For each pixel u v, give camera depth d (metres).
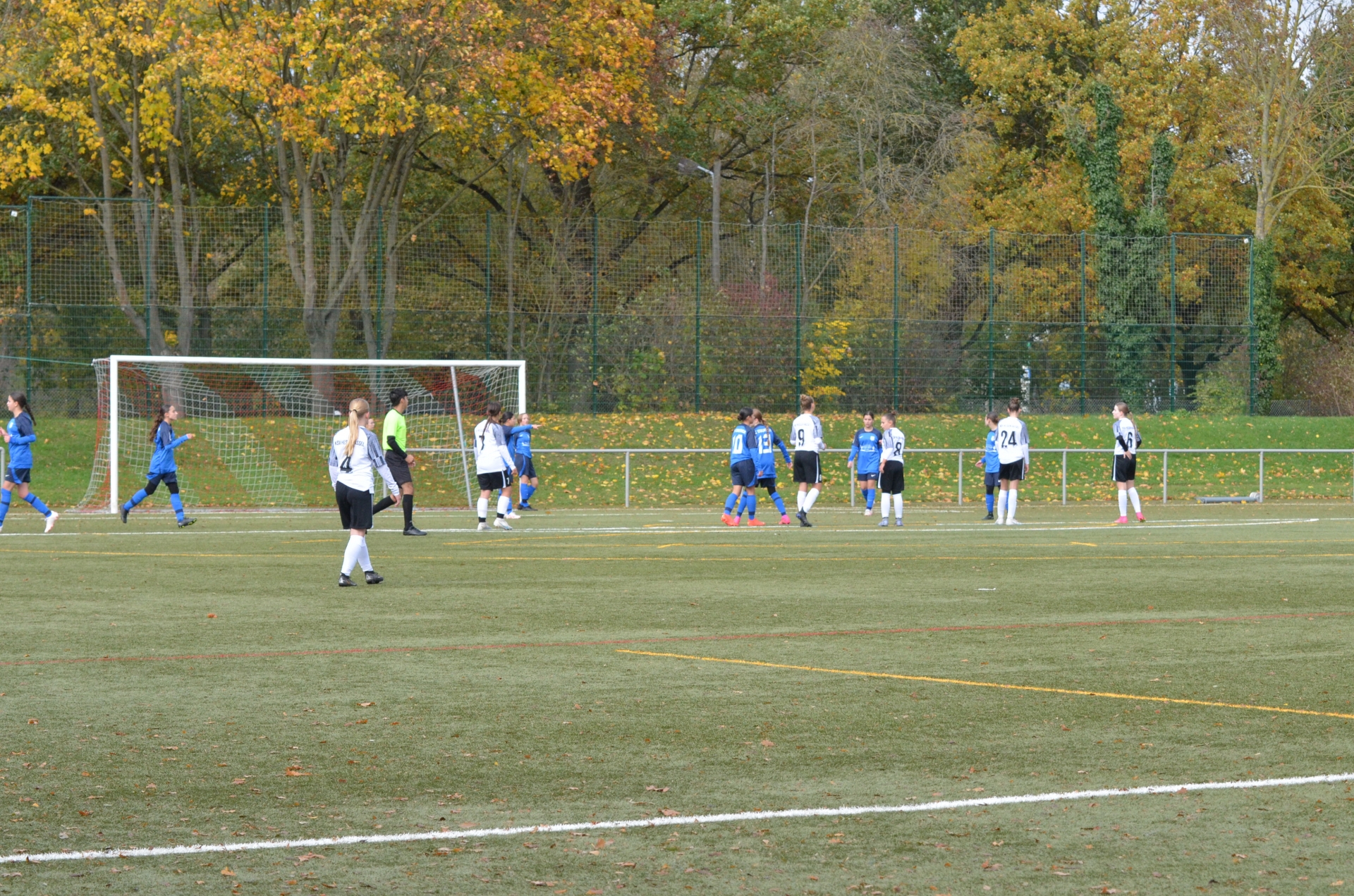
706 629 15.33
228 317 49.56
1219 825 7.77
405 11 47.88
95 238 48.50
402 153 53.25
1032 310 54.75
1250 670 12.80
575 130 51.66
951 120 71.12
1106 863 7.10
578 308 51.44
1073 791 8.48
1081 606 17.30
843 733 10.11
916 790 8.55
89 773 8.95
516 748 9.66
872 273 53.53
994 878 6.88
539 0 51.62
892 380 53.44
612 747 9.70
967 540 27.61
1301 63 68.62
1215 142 72.19
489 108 53.97
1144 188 70.38
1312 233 75.38
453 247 51.12
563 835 7.60
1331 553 24.69
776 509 39.22
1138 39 74.00
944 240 54.38
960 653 13.75
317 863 7.12
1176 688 11.88
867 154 73.38
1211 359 56.41
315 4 46.16
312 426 46.28
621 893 6.66
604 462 45.12
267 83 45.56
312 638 14.59
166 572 21.02
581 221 51.72
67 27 49.72
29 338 47.81
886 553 24.48
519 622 15.78
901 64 71.69
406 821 7.88
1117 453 33.25
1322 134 73.31
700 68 70.75
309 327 49.94
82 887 6.76
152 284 48.75
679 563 22.70
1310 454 50.53
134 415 46.75
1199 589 19.08
